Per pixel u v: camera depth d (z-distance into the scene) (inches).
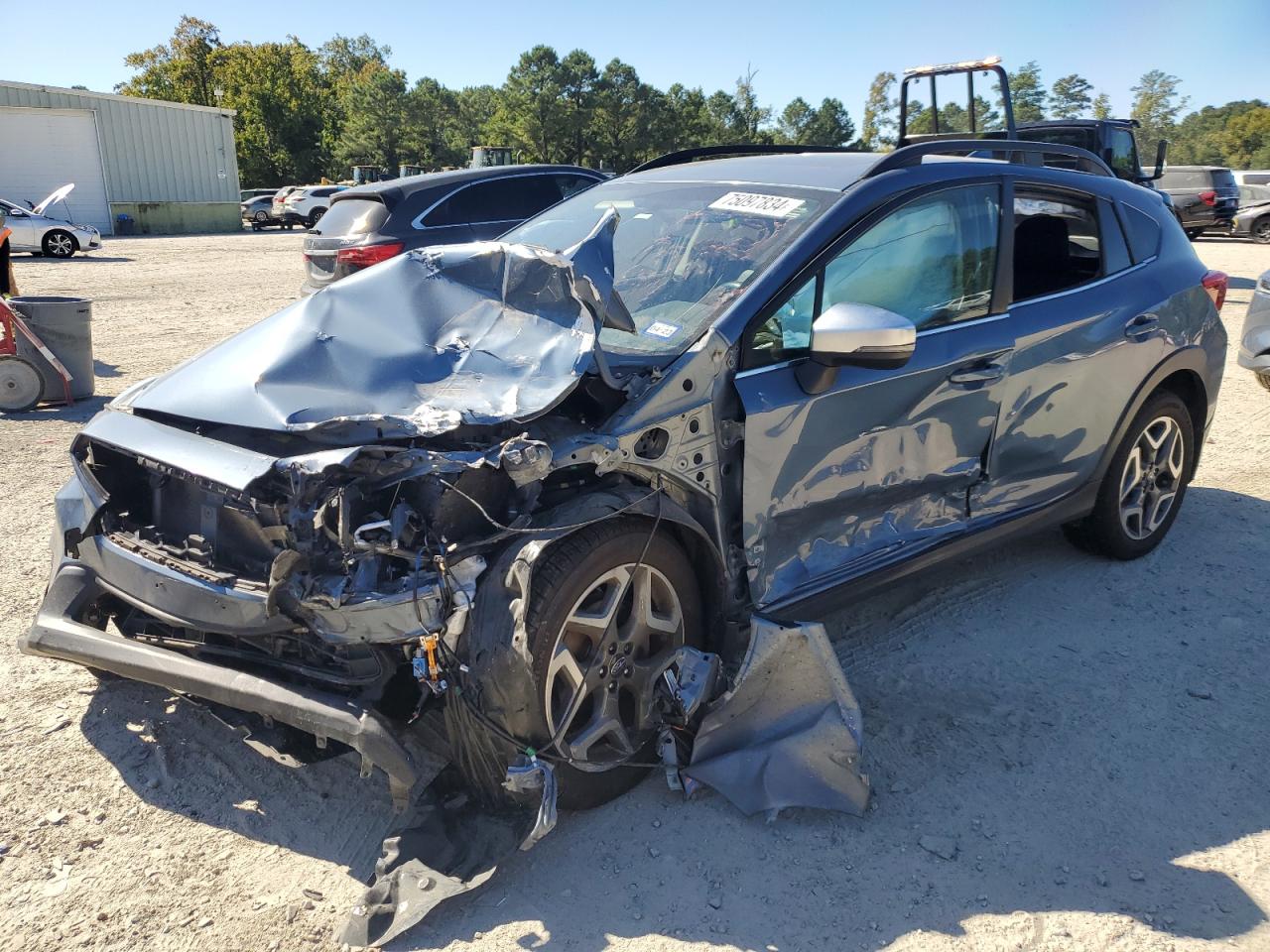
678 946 93.5
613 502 105.5
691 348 115.0
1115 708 134.3
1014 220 148.6
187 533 112.7
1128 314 162.4
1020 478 153.5
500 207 384.8
